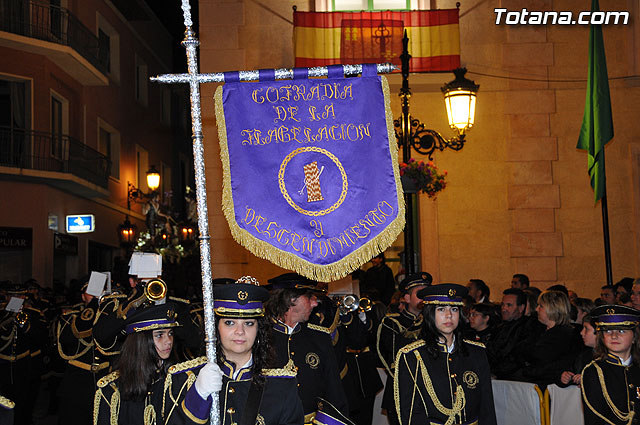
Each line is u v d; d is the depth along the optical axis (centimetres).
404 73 1002
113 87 2731
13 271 2181
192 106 429
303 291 632
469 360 584
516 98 1416
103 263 2694
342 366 751
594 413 571
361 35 1371
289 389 430
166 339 457
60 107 2362
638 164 1402
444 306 575
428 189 995
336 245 454
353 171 461
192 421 396
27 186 2194
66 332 792
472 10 1426
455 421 568
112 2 2712
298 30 1368
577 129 1412
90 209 2519
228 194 459
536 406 730
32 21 2217
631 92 1414
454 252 1398
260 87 466
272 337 443
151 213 2588
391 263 1448
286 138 464
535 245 1395
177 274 2538
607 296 1012
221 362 426
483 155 1412
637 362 569
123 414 439
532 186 1405
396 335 762
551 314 755
